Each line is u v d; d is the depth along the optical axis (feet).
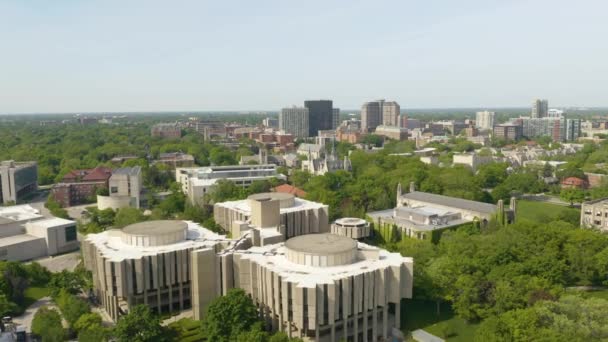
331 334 400.47
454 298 453.99
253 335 364.17
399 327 439.22
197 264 453.17
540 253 501.56
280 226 580.30
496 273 458.09
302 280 393.91
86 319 414.62
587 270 499.92
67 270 559.79
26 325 452.35
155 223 543.39
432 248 548.72
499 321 370.73
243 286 449.89
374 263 437.17
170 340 409.49
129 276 454.40
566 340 333.62
